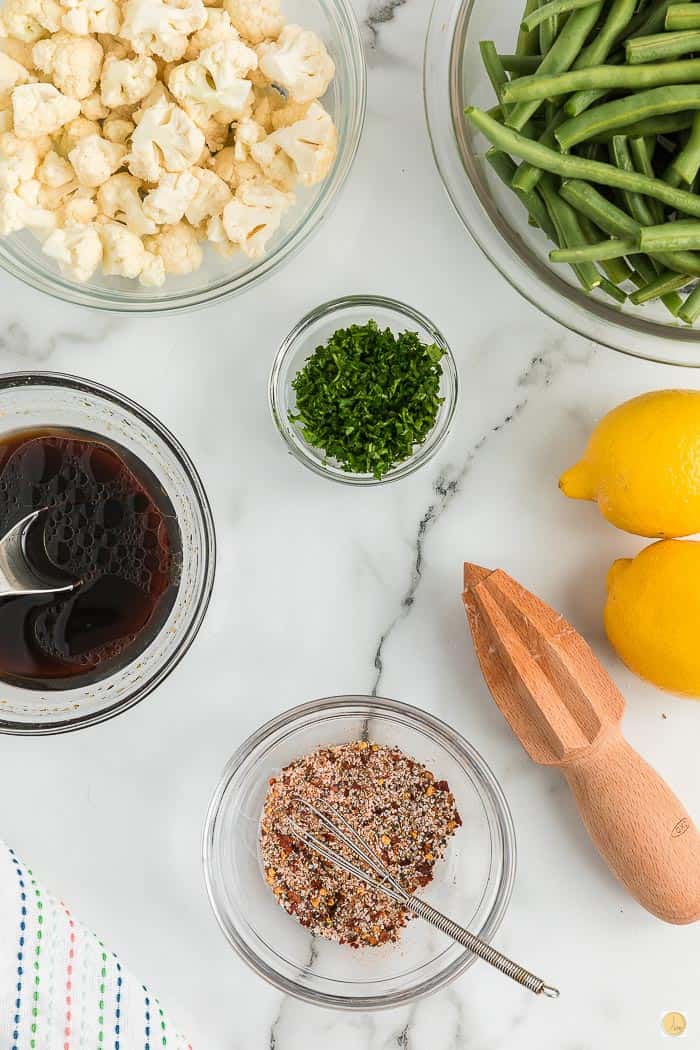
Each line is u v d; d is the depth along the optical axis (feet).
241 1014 1.90
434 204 1.88
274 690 1.91
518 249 1.77
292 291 1.90
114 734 1.90
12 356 1.90
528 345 1.91
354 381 1.79
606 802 1.78
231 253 1.79
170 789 1.90
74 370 1.90
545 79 1.58
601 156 1.65
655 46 1.57
